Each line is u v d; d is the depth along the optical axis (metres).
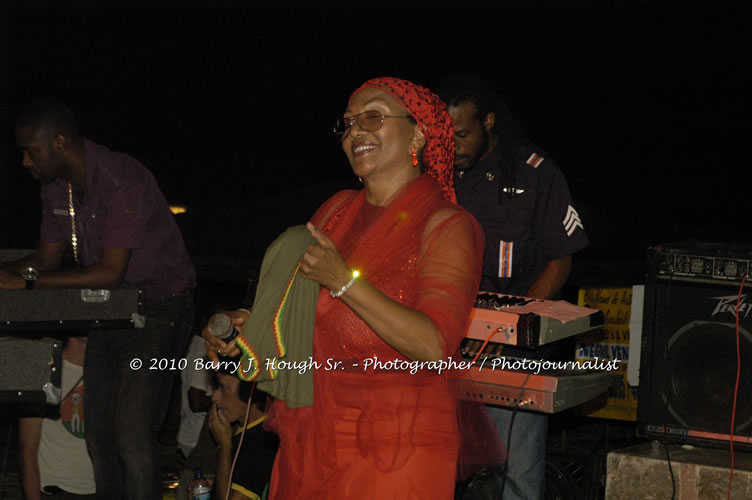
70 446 4.20
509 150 3.58
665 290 3.45
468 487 3.59
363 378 2.30
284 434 2.44
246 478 3.27
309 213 7.31
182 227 7.30
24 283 3.23
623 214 6.96
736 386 3.31
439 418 2.31
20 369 2.84
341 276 2.02
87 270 3.46
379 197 2.41
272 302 2.33
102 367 3.64
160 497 3.64
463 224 2.26
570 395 3.08
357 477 2.27
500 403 3.11
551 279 3.60
